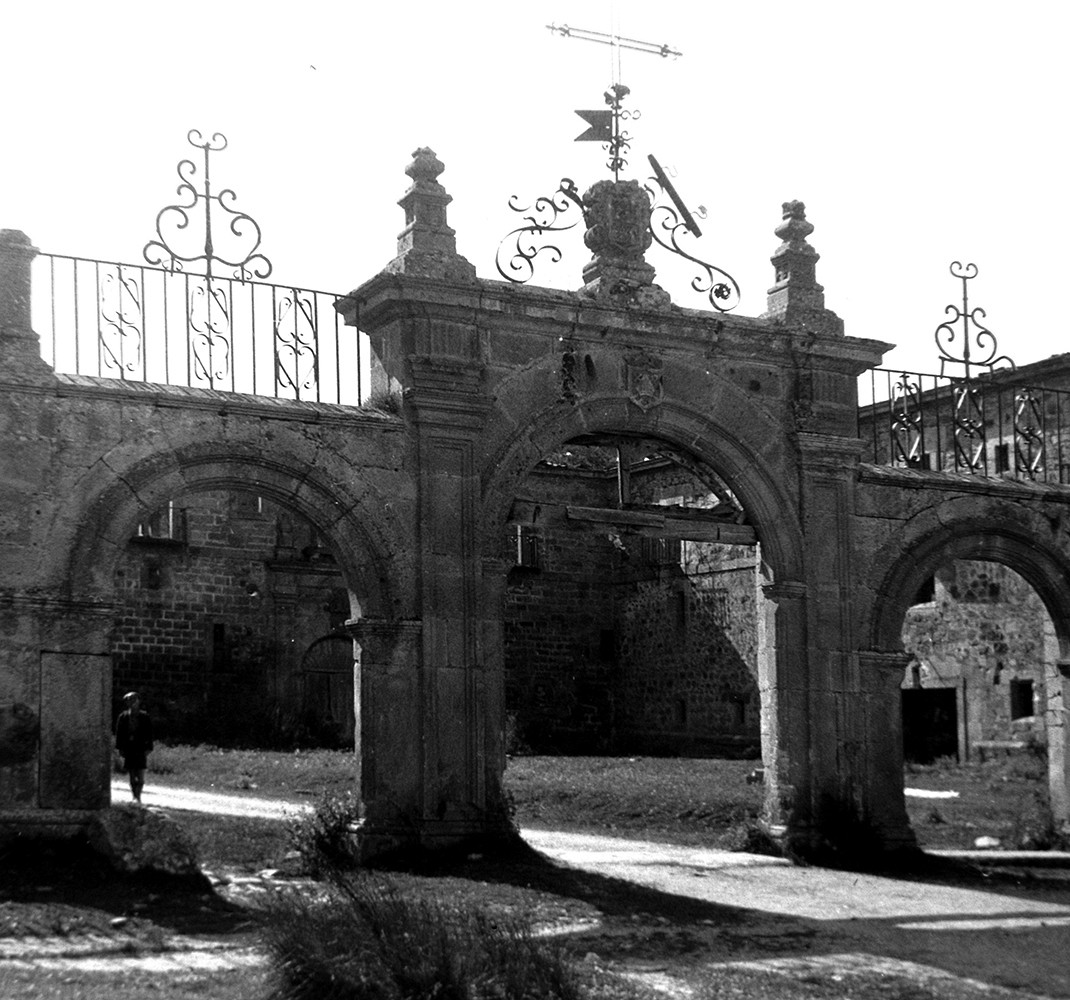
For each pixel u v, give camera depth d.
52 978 9.69
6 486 14.04
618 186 17.34
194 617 34.53
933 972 11.04
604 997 9.56
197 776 25.80
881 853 17.50
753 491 17.78
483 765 15.96
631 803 22.52
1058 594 19.64
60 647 14.05
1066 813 19.72
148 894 12.76
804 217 18.61
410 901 10.41
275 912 9.64
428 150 16.50
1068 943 12.45
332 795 16.44
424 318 16.14
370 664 15.64
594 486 40.00
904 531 18.62
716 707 37.34
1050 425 29.84
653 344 17.36
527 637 39.62
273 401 15.40
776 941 12.16
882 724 18.17
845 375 18.44
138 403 14.66
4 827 13.60
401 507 15.91
